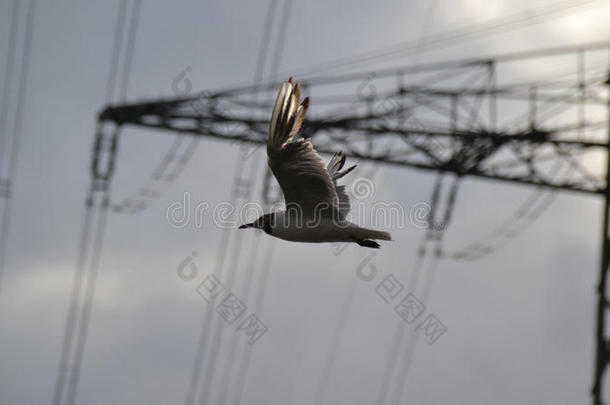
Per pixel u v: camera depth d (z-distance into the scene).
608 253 18.08
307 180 8.09
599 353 17.30
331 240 8.44
